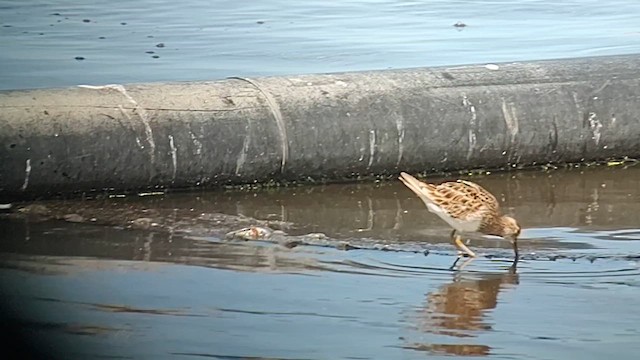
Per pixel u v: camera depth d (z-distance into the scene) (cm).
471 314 1296
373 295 1354
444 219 1565
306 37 3002
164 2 3684
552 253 1540
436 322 1269
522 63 2025
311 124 1836
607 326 1264
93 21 3238
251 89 1861
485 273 1448
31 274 1398
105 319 1253
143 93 1814
